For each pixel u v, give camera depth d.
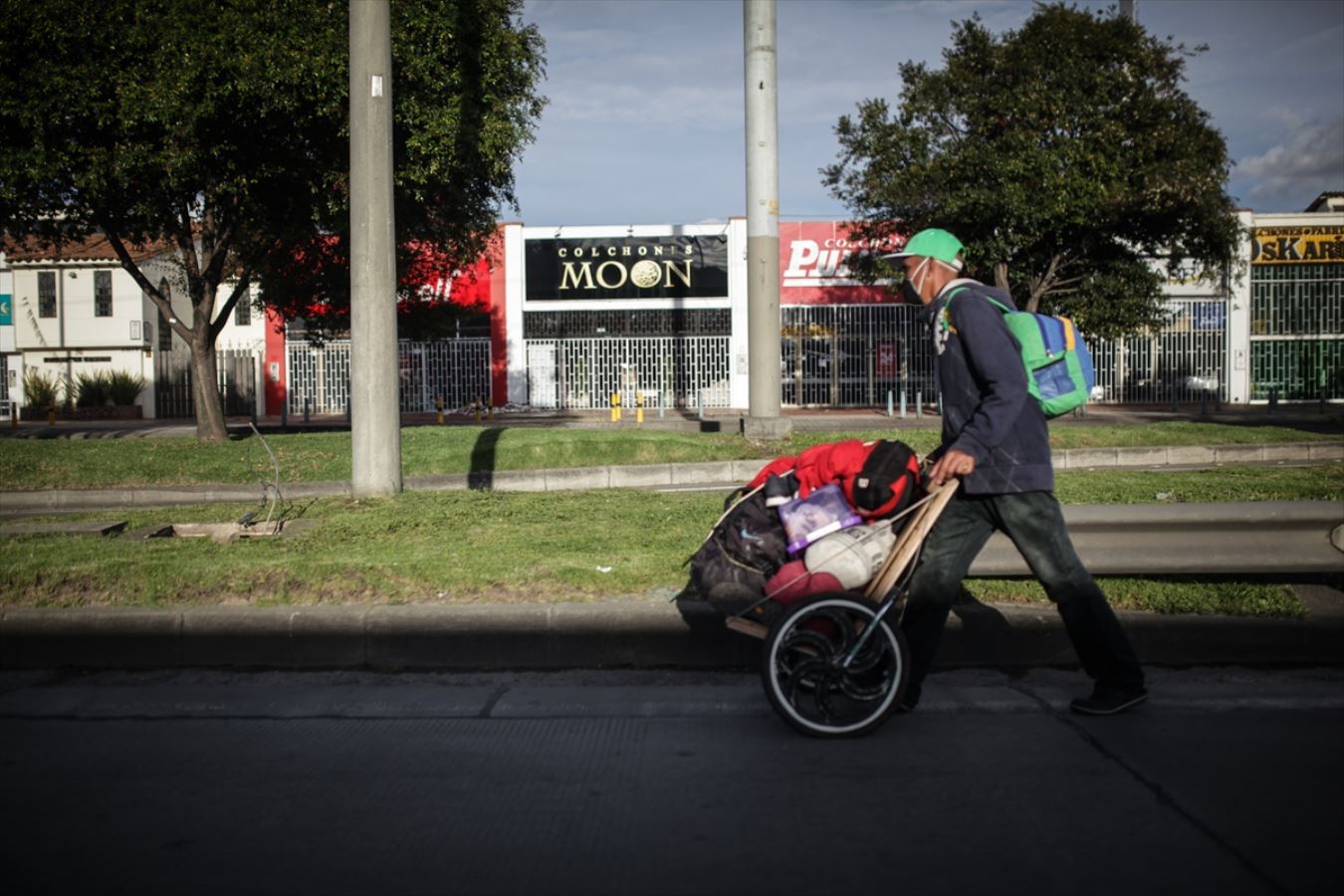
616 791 3.51
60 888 2.83
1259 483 7.75
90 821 3.29
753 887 2.82
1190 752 3.81
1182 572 5.25
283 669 5.05
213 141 13.09
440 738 4.08
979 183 20.94
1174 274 24.33
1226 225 21.44
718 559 4.18
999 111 20.92
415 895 2.79
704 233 33.91
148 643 5.07
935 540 4.18
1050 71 21.02
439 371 34.25
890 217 23.28
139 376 34.72
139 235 15.55
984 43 21.84
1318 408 30.75
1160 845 3.04
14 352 34.66
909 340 33.69
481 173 15.74
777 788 3.52
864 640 3.95
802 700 4.29
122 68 12.70
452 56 13.91
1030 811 3.30
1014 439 4.00
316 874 2.91
